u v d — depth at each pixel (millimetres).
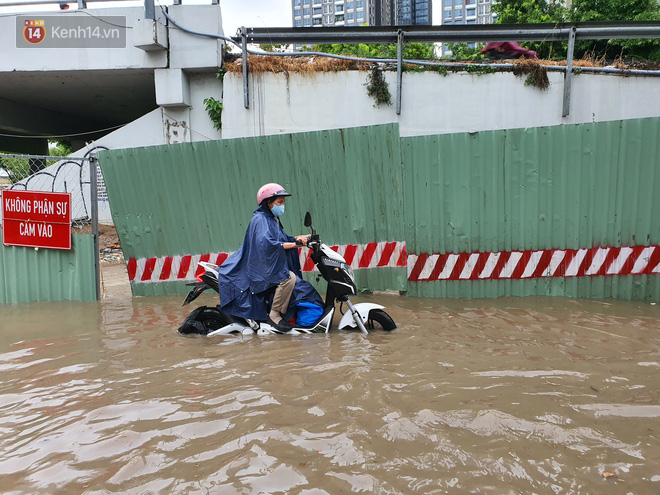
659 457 2143
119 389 3107
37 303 6344
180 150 6398
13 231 6398
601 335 4289
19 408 2828
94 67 10008
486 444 2258
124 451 2266
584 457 2145
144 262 6641
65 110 16109
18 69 10180
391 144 6020
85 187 10688
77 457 2225
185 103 9594
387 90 8789
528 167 5914
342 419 2539
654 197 5664
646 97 8406
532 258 6020
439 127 8805
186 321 4574
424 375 3221
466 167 6008
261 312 4500
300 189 6285
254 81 9031
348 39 8750
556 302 5746
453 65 8656
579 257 5918
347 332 4477
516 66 8539
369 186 6133
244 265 4516
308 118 9023
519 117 8672
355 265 6266
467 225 6078
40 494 1921
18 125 14812
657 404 2723
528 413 2598
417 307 5582
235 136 9188
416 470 2037
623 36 8297
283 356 3734
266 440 2316
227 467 2078
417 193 6137
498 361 3539
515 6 16531
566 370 3322
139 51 9773
